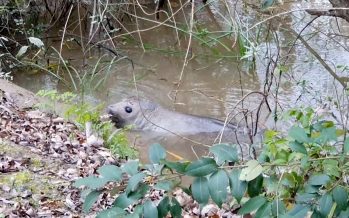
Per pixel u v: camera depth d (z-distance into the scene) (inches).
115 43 469.1
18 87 352.8
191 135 314.7
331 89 362.3
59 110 323.9
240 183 116.6
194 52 452.1
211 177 114.8
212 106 361.4
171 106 362.3
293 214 118.0
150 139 313.1
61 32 487.5
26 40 467.8
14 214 204.7
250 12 477.7
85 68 427.2
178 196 221.8
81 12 509.0
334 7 205.5
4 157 246.5
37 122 296.0
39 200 216.8
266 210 118.0
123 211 114.6
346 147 127.0
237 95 376.2
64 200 218.2
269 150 152.0
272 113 312.2
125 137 302.8
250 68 409.4
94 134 286.0
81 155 261.9
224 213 214.2
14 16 486.9
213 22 506.3
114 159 265.4
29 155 253.3
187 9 533.0
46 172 239.9
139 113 326.0
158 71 421.4
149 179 120.4
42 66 427.8
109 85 396.5
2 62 432.1
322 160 130.2
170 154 299.0
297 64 405.4
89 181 117.3
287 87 372.5
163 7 535.5
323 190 123.3
